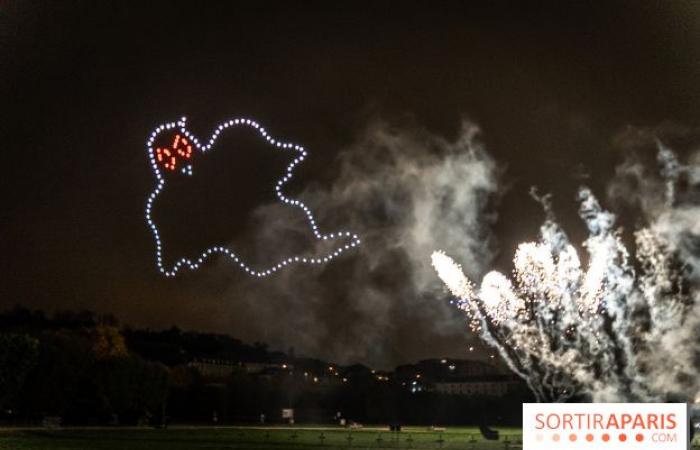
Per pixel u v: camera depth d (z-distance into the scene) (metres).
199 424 154.62
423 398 174.00
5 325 149.50
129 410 140.62
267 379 195.62
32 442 79.19
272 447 74.19
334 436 101.81
